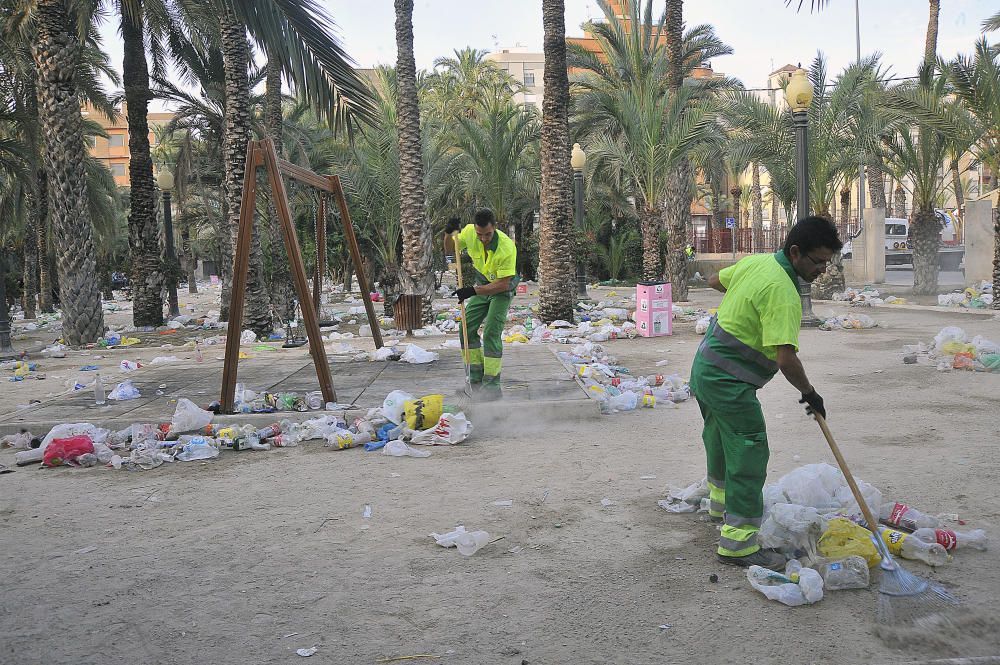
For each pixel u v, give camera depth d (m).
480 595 3.55
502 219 27.12
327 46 10.23
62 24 15.83
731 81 29.47
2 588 3.77
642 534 4.27
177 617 3.41
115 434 6.83
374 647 3.11
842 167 20.34
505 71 57.84
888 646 3.00
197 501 5.14
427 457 6.09
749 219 59.53
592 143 23.06
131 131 19.97
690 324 16.34
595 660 2.96
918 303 18.95
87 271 16.45
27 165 25.23
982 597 3.37
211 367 10.73
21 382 11.20
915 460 5.48
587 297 23.45
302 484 5.46
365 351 12.13
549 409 7.17
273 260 21.30
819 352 11.28
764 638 3.09
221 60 22.67
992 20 26.53
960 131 16.89
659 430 6.73
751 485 3.79
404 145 16.73
